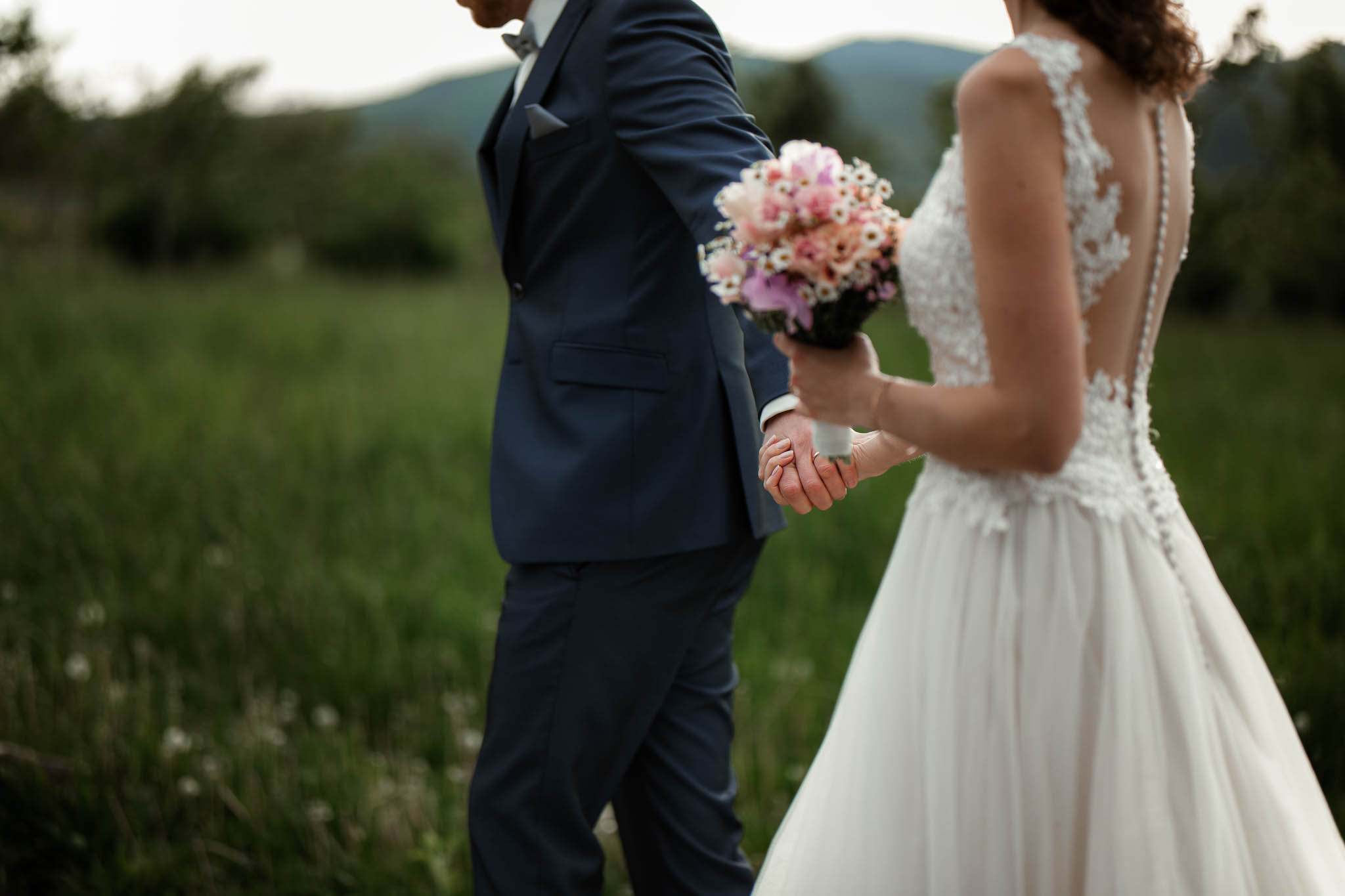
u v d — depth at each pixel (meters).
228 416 6.62
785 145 1.43
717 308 1.95
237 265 21.64
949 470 1.48
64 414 6.39
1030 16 1.38
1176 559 1.48
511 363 2.04
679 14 1.85
